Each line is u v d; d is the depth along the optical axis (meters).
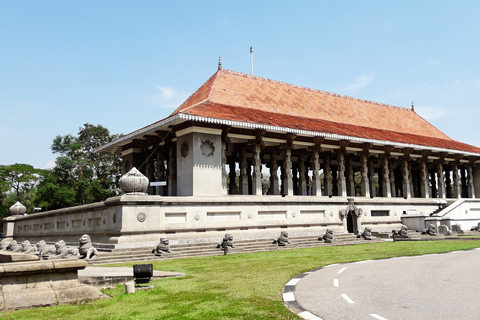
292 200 29.34
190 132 27.91
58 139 63.44
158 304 8.56
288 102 37.78
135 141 34.94
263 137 31.77
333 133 32.38
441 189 43.88
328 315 7.50
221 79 35.59
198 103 30.23
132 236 21.41
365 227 34.25
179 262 17.81
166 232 22.92
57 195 58.53
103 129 67.75
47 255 20.75
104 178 65.88
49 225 32.66
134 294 9.73
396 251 21.25
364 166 37.59
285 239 25.27
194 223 24.14
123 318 7.46
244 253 21.80
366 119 42.84
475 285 10.59
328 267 14.98
